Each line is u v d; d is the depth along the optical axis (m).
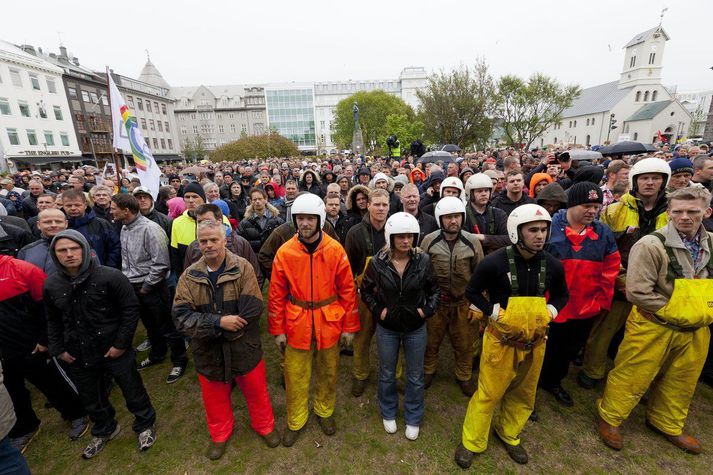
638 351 2.42
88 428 2.96
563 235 2.87
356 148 19.75
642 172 2.88
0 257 2.55
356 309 2.75
